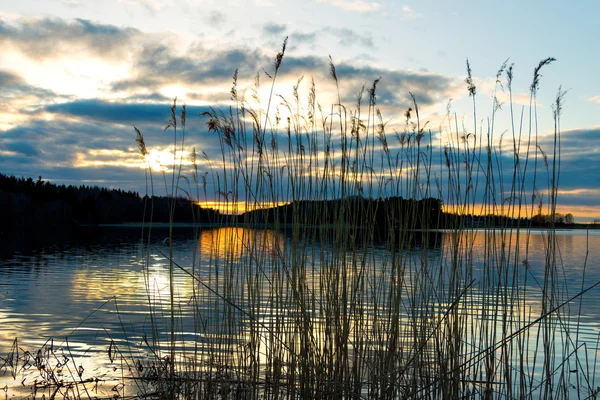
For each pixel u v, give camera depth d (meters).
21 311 11.69
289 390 5.51
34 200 80.62
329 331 5.57
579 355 7.55
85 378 6.61
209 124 5.55
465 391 5.60
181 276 17.73
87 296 13.95
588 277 16.64
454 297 5.66
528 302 10.83
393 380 5.27
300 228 5.72
